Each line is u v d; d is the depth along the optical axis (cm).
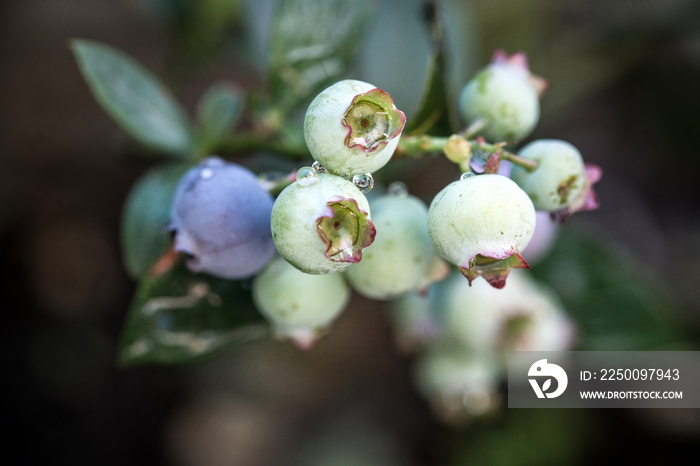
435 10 18
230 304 19
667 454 35
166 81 30
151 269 17
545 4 34
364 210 15
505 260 15
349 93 15
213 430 36
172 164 21
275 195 17
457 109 18
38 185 36
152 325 18
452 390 26
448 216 15
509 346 22
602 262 25
